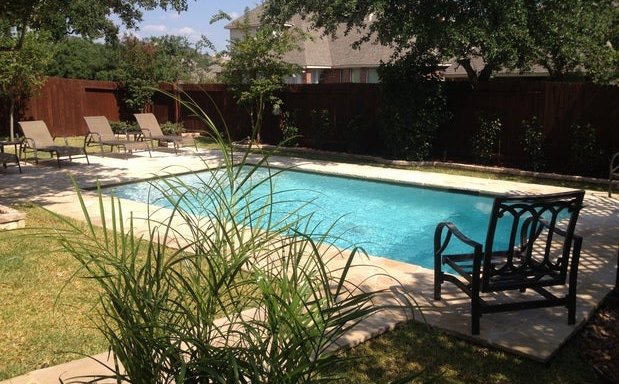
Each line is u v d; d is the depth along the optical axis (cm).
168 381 200
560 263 394
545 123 1120
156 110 1917
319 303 202
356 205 983
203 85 1756
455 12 1105
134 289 205
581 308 425
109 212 739
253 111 1616
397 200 1026
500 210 368
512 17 1065
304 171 1203
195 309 219
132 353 201
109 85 1894
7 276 478
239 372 183
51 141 1247
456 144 1280
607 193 932
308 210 935
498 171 1157
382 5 1075
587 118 1064
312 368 185
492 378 333
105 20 1808
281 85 1539
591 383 329
